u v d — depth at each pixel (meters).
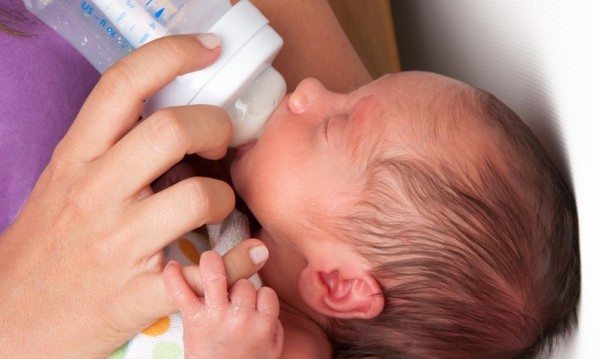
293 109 1.13
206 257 0.92
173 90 1.00
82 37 1.14
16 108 1.13
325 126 1.11
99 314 0.96
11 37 1.14
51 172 1.00
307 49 1.32
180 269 0.93
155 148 0.91
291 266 1.16
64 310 0.97
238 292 0.92
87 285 0.96
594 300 0.95
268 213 1.13
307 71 1.32
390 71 1.61
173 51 0.94
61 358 0.99
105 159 0.94
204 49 0.96
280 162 1.11
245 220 1.17
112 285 0.95
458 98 1.11
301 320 1.16
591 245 0.94
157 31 1.03
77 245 0.96
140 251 0.93
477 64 1.32
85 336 0.97
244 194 1.14
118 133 0.96
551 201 1.06
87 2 1.06
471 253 1.05
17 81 1.13
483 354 1.11
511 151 1.07
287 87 1.31
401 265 1.06
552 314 1.07
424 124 1.08
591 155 0.90
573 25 0.91
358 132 1.09
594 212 0.91
